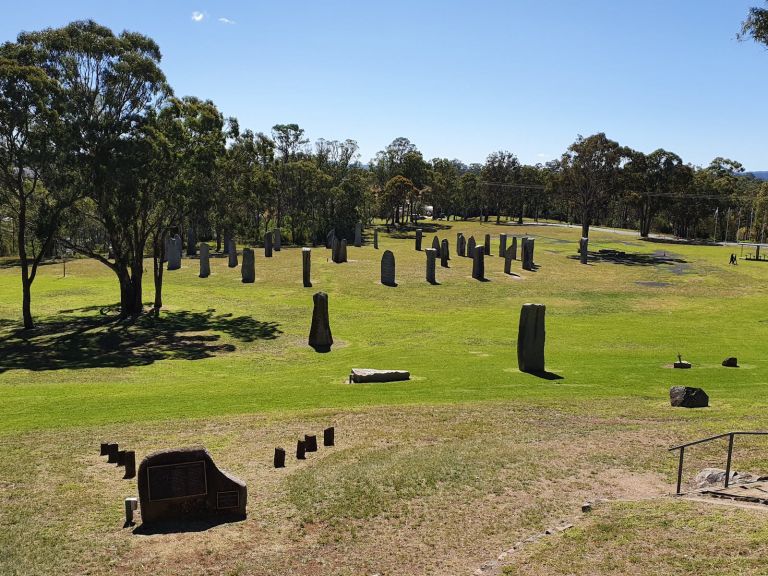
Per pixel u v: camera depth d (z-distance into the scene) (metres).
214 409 22.53
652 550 10.95
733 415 20.36
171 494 13.50
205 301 50.88
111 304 50.81
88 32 40.84
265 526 13.24
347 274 61.94
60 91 38.12
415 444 18.38
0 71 35.81
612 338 37.53
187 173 44.81
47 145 37.94
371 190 131.25
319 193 103.69
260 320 44.38
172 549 12.24
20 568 11.58
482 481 15.32
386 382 26.95
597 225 151.38
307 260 56.56
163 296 52.94
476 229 119.62
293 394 24.81
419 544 12.44
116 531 13.12
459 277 61.19
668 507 12.68
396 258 73.44
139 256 46.97
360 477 15.59
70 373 30.53
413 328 41.19
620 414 20.98
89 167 39.38
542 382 26.30
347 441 18.75
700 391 21.91
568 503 14.05
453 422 20.39
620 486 14.91
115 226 44.06
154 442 18.62
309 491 14.85
